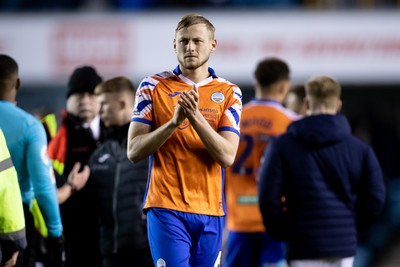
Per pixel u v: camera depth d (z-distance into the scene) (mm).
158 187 14547
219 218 14859
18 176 16500
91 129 20031
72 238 19312
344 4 48469
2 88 16531
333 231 17297
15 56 46156
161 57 46406
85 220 19328
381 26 47156
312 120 17500
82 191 19281
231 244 21141
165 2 47875
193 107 13602
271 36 47000
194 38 14414
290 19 47000
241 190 20953
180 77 14781
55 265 17219
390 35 47219
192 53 14383
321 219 17297
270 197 17406
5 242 14969
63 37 46188
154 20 46562
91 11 47781
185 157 14492
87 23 46250
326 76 17891
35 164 16359
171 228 14398
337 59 47062
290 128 17672
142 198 18500
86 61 46250
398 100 55469
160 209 14453
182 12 47000
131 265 18547
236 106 14766
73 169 18906
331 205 17359
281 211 17562
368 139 53188
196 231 14578
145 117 14562
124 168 18656
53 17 46219
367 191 17484
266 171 17516
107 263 18734
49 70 46188
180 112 13688
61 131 19875
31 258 16766
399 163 52562
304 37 47031
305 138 17391
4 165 14883
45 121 20391
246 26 46969
